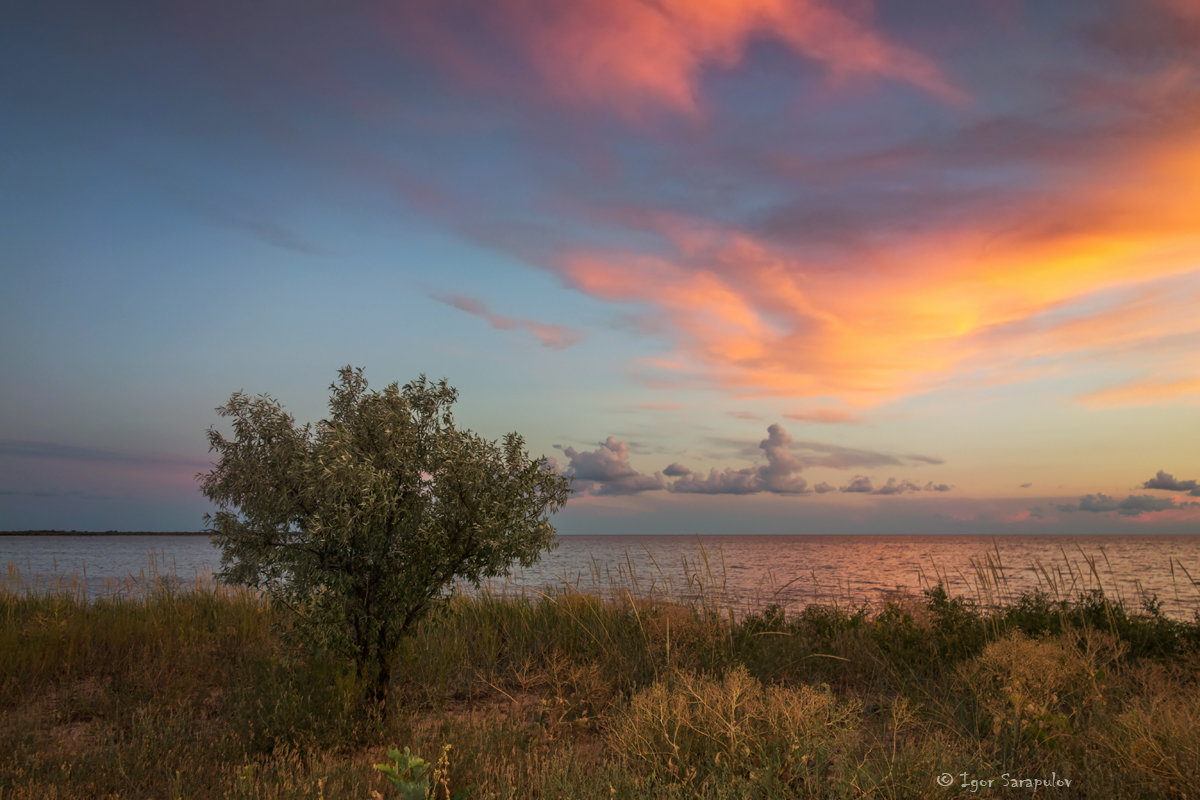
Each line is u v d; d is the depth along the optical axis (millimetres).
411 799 4012
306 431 7324
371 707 6652
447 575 7277
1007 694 6121
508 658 9469
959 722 5984
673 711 5566
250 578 6809
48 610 10977
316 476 6586
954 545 140125
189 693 7762
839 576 34000
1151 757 4695
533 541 7438
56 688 8078
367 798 4688
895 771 4422
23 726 6219
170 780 5086
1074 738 5359
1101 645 7707
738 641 9430
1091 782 4520
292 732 6012
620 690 7531
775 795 4336
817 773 4492
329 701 6477
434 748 5652
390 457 6898
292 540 6980
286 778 4840
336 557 6941
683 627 9516
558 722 6586
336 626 6691
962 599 10141
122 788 5004
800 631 9969
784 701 5570
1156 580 28359
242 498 6965
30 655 8477
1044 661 6570
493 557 7199
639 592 11562
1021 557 53906
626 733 5496
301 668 7234
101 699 7422
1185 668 7441
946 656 8547
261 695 6746
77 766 5262
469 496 7109
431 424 7496
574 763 4988
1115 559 53656
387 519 6832
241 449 7102
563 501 7754
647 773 4941
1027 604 10375
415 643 9023
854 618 10094
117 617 10805
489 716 6719
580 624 9844
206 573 13469
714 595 10711
